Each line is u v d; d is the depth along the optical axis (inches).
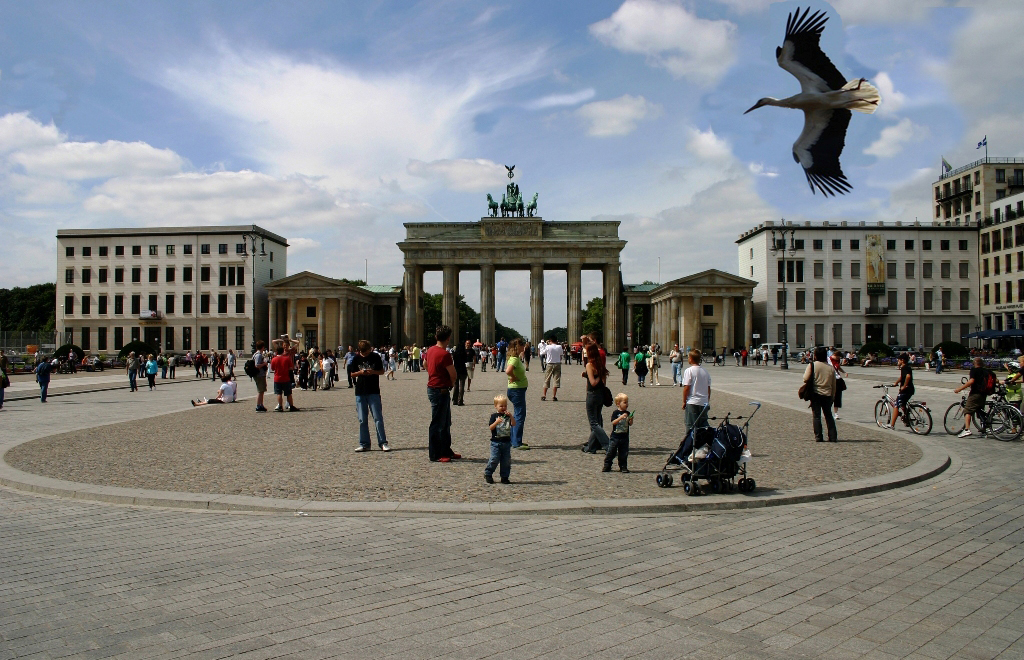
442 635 258.2
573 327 4352.9
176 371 3208.7
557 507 455.2
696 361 622.2
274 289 4414.4
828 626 268.7
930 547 377.7
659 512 458.9
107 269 4665.4
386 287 5196.9
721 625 268.8
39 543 385.1
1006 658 241.1
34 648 246.8
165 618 274.7
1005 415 789.9
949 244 4315.9
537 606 287.7
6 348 3818.9
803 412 1094.4
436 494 495.2
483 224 4404.5
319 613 279.6
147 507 473.7
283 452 687.1
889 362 3189.0
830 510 464.8
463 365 1200.8
